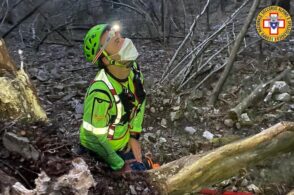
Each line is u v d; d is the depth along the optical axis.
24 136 2.15
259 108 4.51
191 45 5.42
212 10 9.17
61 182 1.91
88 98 2.45
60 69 5.96
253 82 4.95
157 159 3.81
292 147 2.83
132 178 2.36
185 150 3.93
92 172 2.31
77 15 8.55
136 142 2.81
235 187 3.31
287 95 4.64
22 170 2.05
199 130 4.21
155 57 6.35
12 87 2.37
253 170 3.47
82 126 2.55
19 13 8.51
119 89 2.50
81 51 7.11
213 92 4.55
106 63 2.45
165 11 7.59
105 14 8.68
